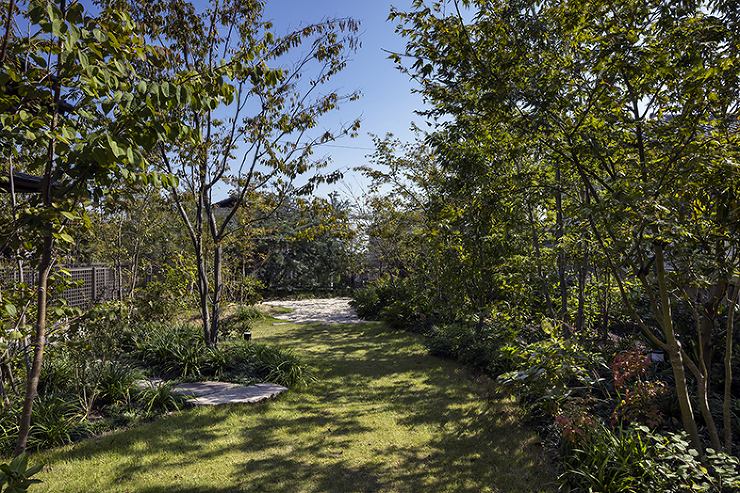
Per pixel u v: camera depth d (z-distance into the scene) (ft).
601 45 11.95
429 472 13.66
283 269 83.61
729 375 11.70
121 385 18.81
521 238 25.50
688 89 10.78
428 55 14.11
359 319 49.57
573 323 23.56
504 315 21.40
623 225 10.73
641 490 11.00
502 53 13.65
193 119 25.55
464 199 18.99
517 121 13.41
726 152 10.20
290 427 17.19
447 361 28.32
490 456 14.61
